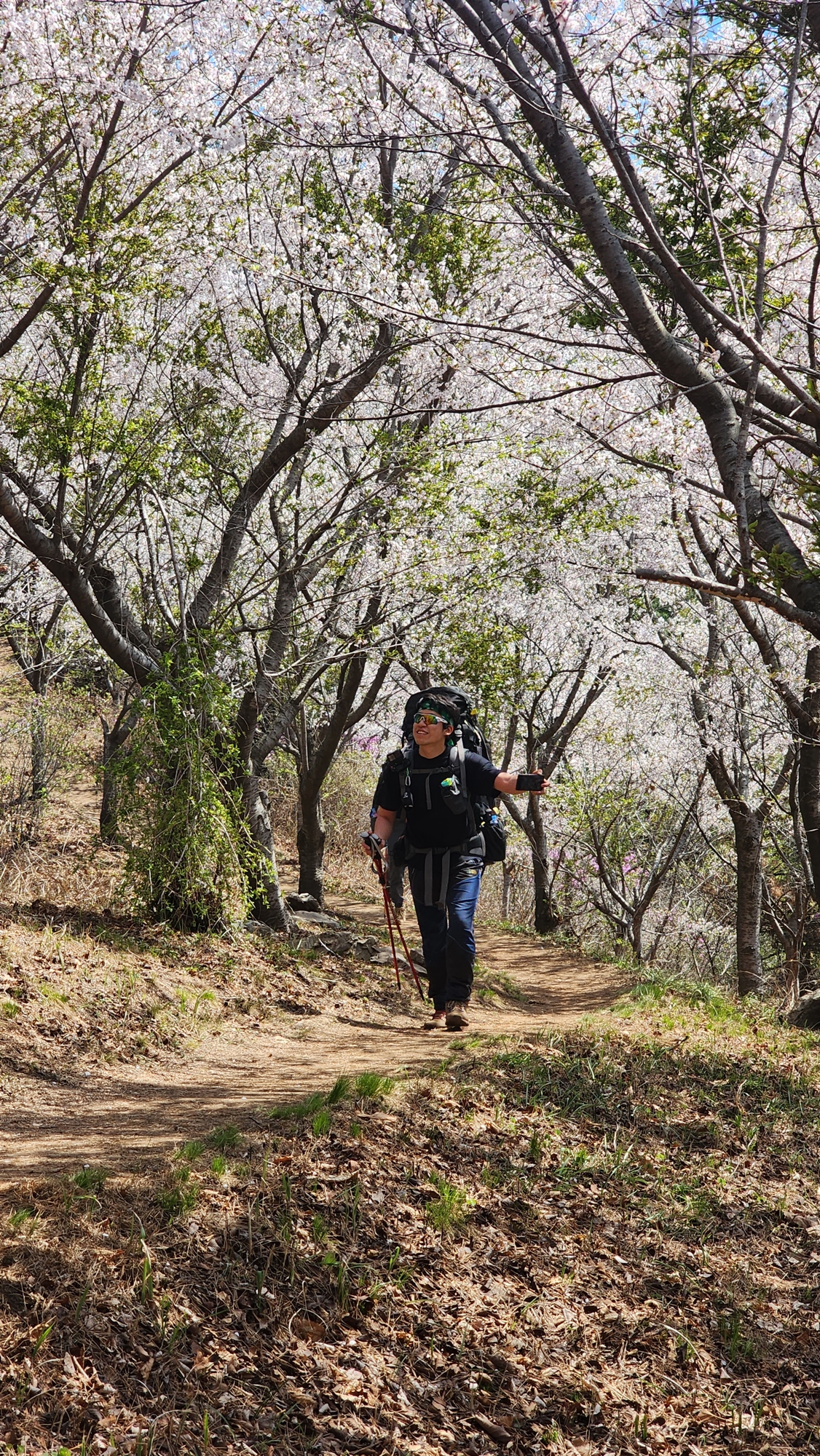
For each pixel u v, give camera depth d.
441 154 6.23
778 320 7.72
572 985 13.07
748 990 13.27
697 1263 4.49
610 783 18.08
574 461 8.92
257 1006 7.44
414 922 15.20
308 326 10.44
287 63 7.29
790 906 16.20
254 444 10.65
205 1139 4.27
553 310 8.13
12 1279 3.06
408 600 10.84
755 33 6.59
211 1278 3.39
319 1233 3.74
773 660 8.23
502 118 6.69
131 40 7.29
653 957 18.50
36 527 8.93
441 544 10.51
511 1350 3.65
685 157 6.43
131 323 8.67
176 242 8.53
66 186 8.70
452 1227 4.11
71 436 8.12
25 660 13.06
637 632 14.15
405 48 6.52
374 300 6.32
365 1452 3.02
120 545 10.71
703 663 12.88
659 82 6.77
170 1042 6.19
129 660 9.12
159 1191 3.69
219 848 8.90
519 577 11.67
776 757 15.45
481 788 6.52
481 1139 4.86
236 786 9.85
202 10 7.29
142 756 8.70
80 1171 3.77
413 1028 7.79
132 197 8.66
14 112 7.73
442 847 6.73
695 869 19.23
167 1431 2.82
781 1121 6.02
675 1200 4.92
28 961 6.43
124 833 10.16
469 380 7.96
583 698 20.02
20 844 10.55
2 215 7.94
